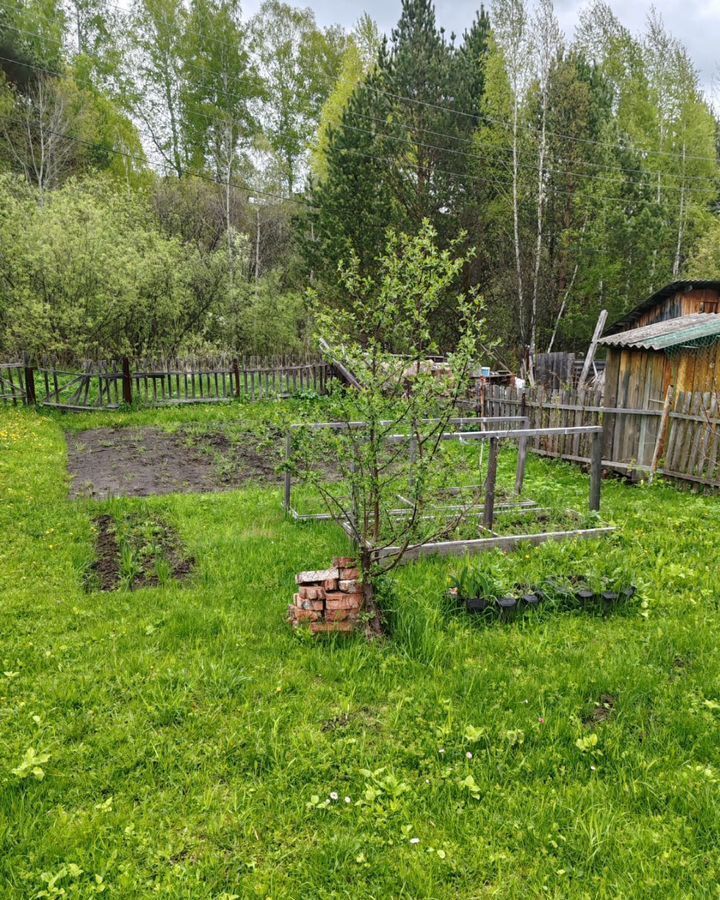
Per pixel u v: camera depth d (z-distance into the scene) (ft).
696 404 30.42
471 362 15.79
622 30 122.52
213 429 44.91
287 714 12.51
